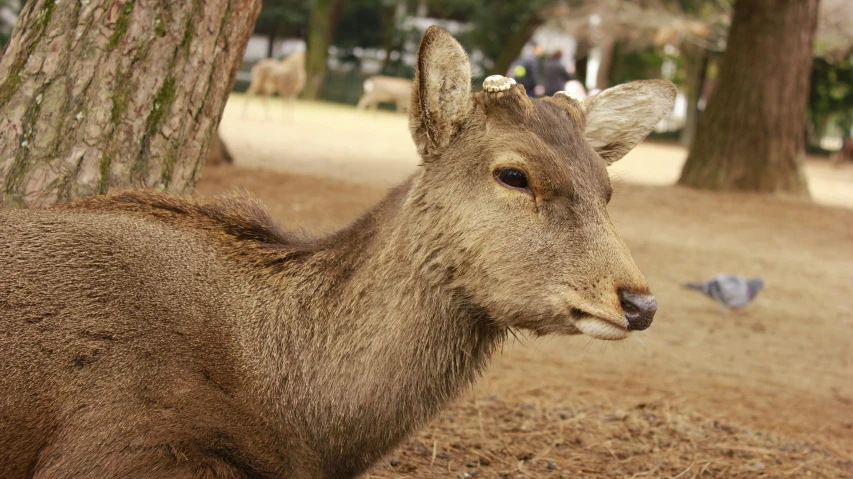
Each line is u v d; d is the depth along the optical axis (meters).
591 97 3.66
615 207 15.88
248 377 3.09
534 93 25.12
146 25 4.18
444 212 3.11
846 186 26.77
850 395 7.09
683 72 49.91
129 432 2.83
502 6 42.97
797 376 7.54
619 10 38.34
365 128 30.12
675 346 8.15
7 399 2.83
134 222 3.32
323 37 45.94
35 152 4.03
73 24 4.11
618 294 2.97
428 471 4.43
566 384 6.46
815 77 41.97
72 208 3.44
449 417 5.30
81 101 4.09
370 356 3.12
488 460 4.68
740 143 19.19
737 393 6.79
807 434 5.88
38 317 2.92
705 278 10.91
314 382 3.16
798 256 13.11
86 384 2.88
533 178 3.03
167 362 2.96
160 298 3.08
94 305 2.98
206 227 3.43
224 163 14.59
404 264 3.16
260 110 33.81
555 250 3.01
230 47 4.49
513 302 3.05
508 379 6.41
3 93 4.09
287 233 3.60
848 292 11.12
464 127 3.18
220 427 2.97
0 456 2.86
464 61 3.12
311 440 3.17
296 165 16.64
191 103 4.35
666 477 4.69
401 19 50.28
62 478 2.79
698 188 19.38
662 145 42.28
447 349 3.19
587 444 5.11
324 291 3.24
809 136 47.16
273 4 48.09
